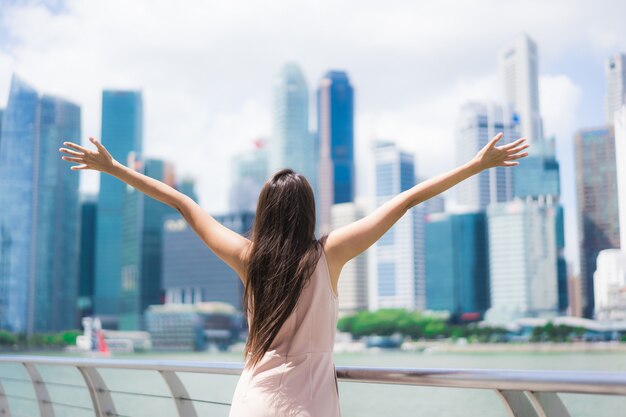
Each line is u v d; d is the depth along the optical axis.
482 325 191.62
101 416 3.53
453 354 184.38
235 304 198.38
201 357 187.50
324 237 2.05
